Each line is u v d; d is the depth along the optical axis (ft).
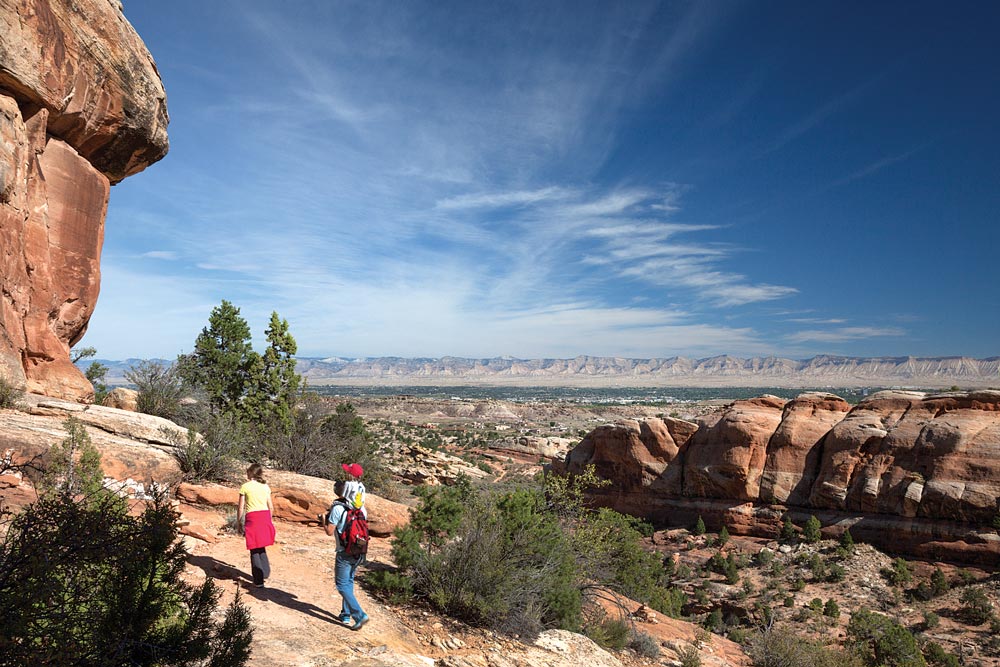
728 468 193.98
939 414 168.66
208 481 42.04
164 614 14.43
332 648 20.77
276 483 42.78
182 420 60.29
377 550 37.99
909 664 90.79
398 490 79.66
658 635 50.11
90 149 59.77
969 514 144.56
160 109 65.05
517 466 294.66
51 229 53.93
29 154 49.85
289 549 33.73
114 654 12.41
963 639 109.70
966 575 131.95
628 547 66.69
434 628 26.89
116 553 12.99
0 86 47.37
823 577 144.36
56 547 12.25
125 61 58.70
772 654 54.80
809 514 175.63
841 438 177.68
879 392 189.78
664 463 214.48
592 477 45.09
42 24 48.93
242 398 70.69
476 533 30.76
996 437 151.74
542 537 34.14
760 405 209.36
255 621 21.40
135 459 36.81
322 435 66.18
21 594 11.43
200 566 26.11
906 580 137.90
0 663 10.71
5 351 44.91
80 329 59.21
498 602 28.84
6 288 46.44
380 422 511.40
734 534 187.01
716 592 141.69
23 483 28.32
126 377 60.75
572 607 34.19
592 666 29.12
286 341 74.69
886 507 159.74
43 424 36.86
